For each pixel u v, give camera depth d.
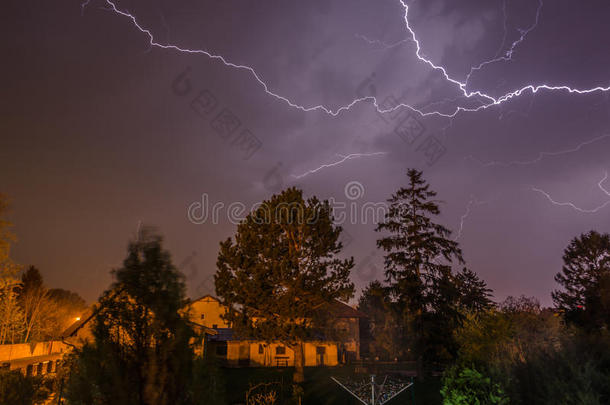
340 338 24.67
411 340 25.70
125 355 4.87
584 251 31.52
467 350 10.91
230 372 28.64
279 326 22.89
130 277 5.07
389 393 12.93
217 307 39.47
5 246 26.22
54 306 34.94
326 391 19.64
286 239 23.95
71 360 12.24
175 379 4.86
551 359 5.98
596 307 27.94
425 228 27.91
